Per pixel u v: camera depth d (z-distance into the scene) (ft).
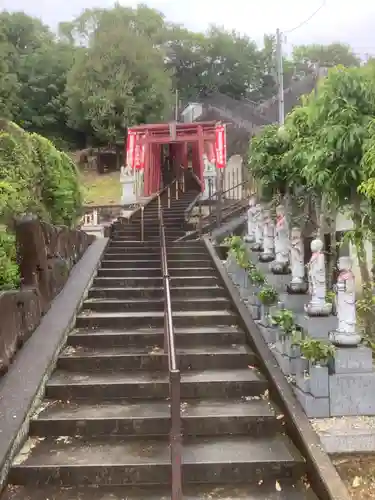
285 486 12.88
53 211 29.22
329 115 15.94
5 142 24.62
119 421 14.85
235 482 13.08
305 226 25.09
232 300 24.49
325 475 12.06
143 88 103.45
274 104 83.71
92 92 102.12
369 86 15.76
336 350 14.70
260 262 24.54
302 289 19.48
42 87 118.01
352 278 15.20
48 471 12.85
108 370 18.56
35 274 21.03
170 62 133.59
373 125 14.71
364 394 14.60
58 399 16.57
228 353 19.13
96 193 85.46
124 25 111.14
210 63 135.95
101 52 102.68
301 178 21.36
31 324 19.71
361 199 16.69
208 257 32.19
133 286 27.99
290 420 14.57
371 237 17.60
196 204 52.95
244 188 56.70
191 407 15.88
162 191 63.16
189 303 24.64
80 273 28.07
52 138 112.57
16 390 15.46
